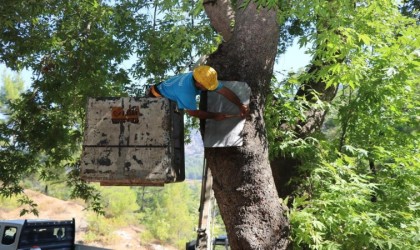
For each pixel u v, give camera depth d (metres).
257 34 4.46
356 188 5.06
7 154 11.03
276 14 4.63
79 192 11.80
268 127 5.77
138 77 10.68
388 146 6.42
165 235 34.19
